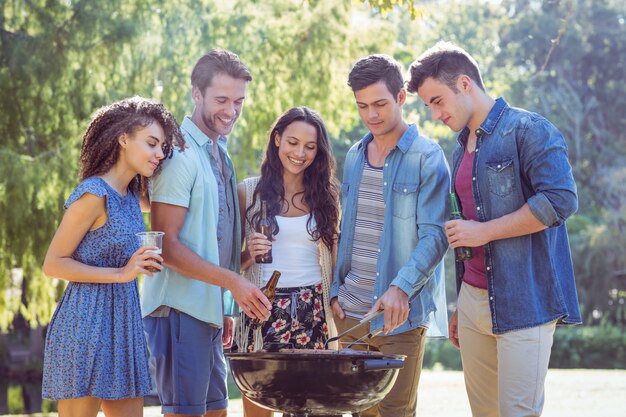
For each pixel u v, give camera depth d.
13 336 23.45
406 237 4.00
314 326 4.04
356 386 3.14
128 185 3.48
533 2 27.91
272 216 4.05
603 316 25.14
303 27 11.28
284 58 11.28
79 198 3.25
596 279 24.69
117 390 3.26
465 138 3.72
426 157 3.99
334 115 11.58
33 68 9.57
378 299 3.95
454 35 27.66
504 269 3.46
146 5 10.23
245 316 4.07
